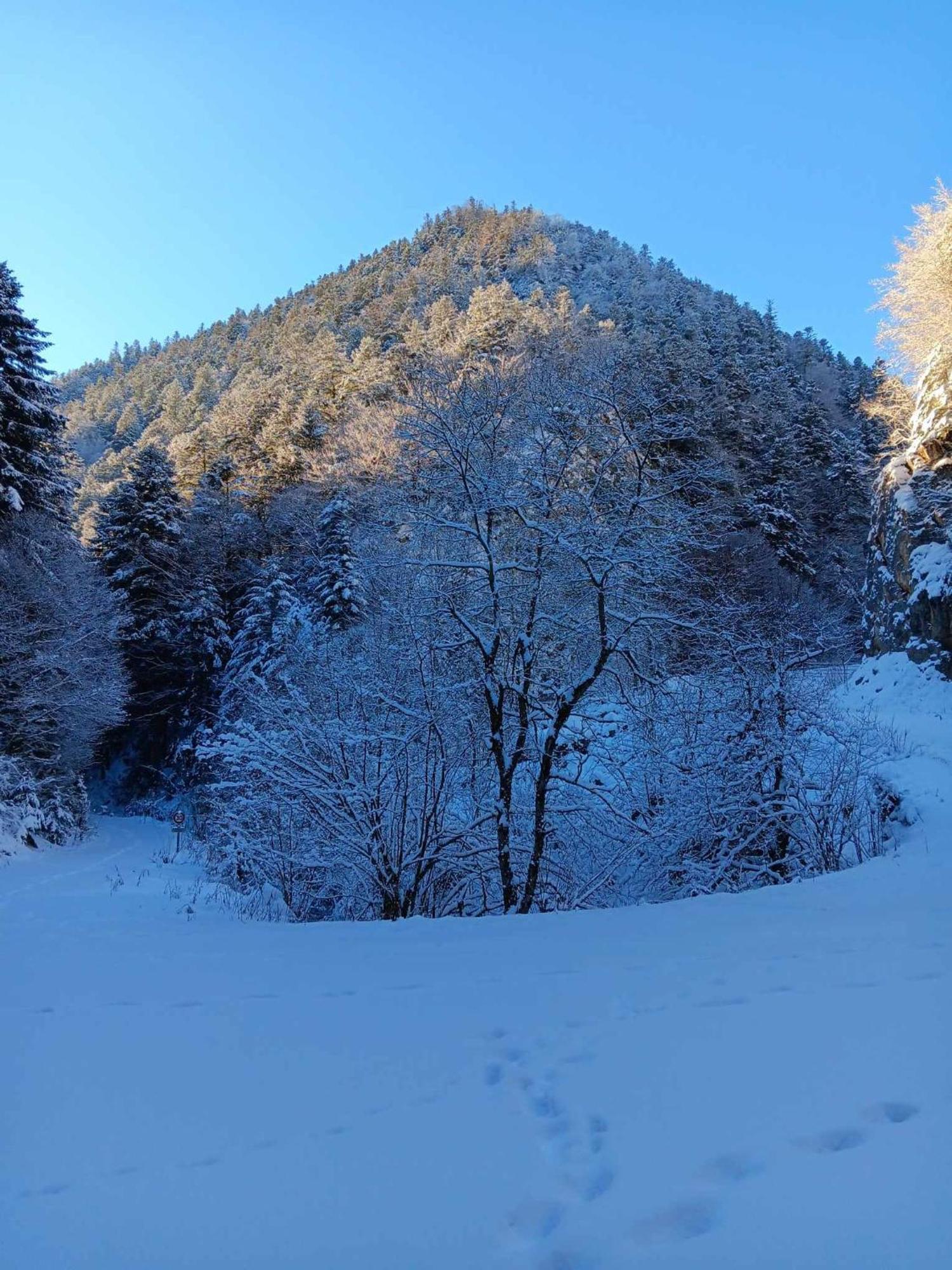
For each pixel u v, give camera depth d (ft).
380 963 16.88
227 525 123.95
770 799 35.32
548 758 31.99
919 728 48.37
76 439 287.28
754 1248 6.52
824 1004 12.35
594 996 13.64
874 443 147.33
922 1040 10.59
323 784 31.83
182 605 107.96
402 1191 7.88
